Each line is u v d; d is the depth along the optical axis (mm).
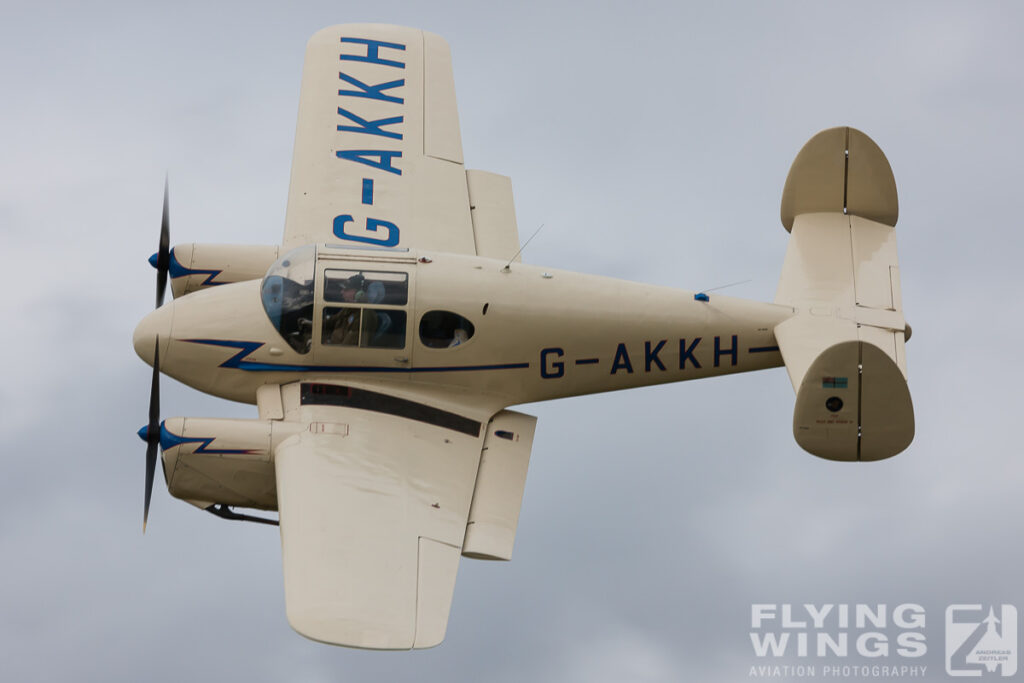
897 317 77625
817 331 77125
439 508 71375
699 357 78000
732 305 77688
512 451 75750
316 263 75312
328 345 75125
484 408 77250
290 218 81000
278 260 76562
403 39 92688
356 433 73188
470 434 75750
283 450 71562
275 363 75562
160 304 81375
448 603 66938
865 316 77562
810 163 79125
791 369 75750
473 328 75750
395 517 69750
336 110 87250
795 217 79875
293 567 66250
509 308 75938
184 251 79062
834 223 79375
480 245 82938
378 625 65000
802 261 78875
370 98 88312
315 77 89312
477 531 71688
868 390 73188
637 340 77250
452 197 84375
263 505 73062
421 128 87438
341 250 75938
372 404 74875
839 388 73250
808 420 74062
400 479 71812
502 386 77250
